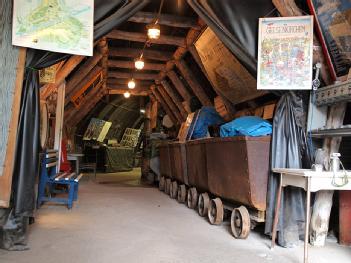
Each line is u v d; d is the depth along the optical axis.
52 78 4.91
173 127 11.93
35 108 3.38
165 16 6.02
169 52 8.42
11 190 3.21
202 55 6.27
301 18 3.55
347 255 3.32
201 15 3.87
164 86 10.14
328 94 3.65
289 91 3.80
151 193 7.68
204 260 3.08
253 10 3.71
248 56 3.74
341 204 3.74
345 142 3.99
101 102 13.28
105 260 3.00
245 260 3.11
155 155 9.13
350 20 3.28
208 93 8.34
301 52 3.57
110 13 3.48
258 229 4.38
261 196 3.73
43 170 5.32
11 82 3.17
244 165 3.79
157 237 3.85
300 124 3.81
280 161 3.68
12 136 3.15
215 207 4.56
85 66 7.41
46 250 3.24
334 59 3.70
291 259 3.17
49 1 3.23
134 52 8.25
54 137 6.67
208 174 4.86
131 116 16.67
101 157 14.18
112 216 4.98
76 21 3.29
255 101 5.96
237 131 4.06
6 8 3.18
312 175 2.89
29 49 3.29
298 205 3.66
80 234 3.87
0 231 3.25
